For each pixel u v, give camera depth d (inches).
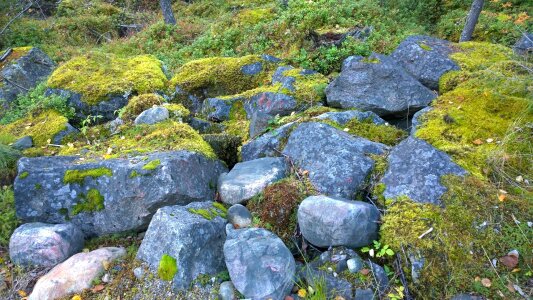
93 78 238.1
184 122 204.4
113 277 121.6
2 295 124.0
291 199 129.8
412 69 210.1
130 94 226.5
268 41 313.1
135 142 174.7
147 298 112.7
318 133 152.3
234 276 110.3
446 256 107.2
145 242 121.7
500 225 112.8
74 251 135.9
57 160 161.5
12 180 165.8
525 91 169.9
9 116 238.7
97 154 167.8
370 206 120.1
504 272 104.5
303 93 205.0
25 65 310.8
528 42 226.5
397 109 183.8
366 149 146.1
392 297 103.5
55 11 540.7
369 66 191.3
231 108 222.4
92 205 141.1
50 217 143.5
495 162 133.4
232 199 142.6
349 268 109.8
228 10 493.0
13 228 143.9
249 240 116.6
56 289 117.3
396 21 330.6
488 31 333.1
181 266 113.4
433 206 117.4
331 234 114.1
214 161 163.2
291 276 110.1
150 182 135.1
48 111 218.7
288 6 355.9
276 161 151.7
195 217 124.0
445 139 148.4
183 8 545.3
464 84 185.9
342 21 291.4
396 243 111.7
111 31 493.0
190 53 351.6
